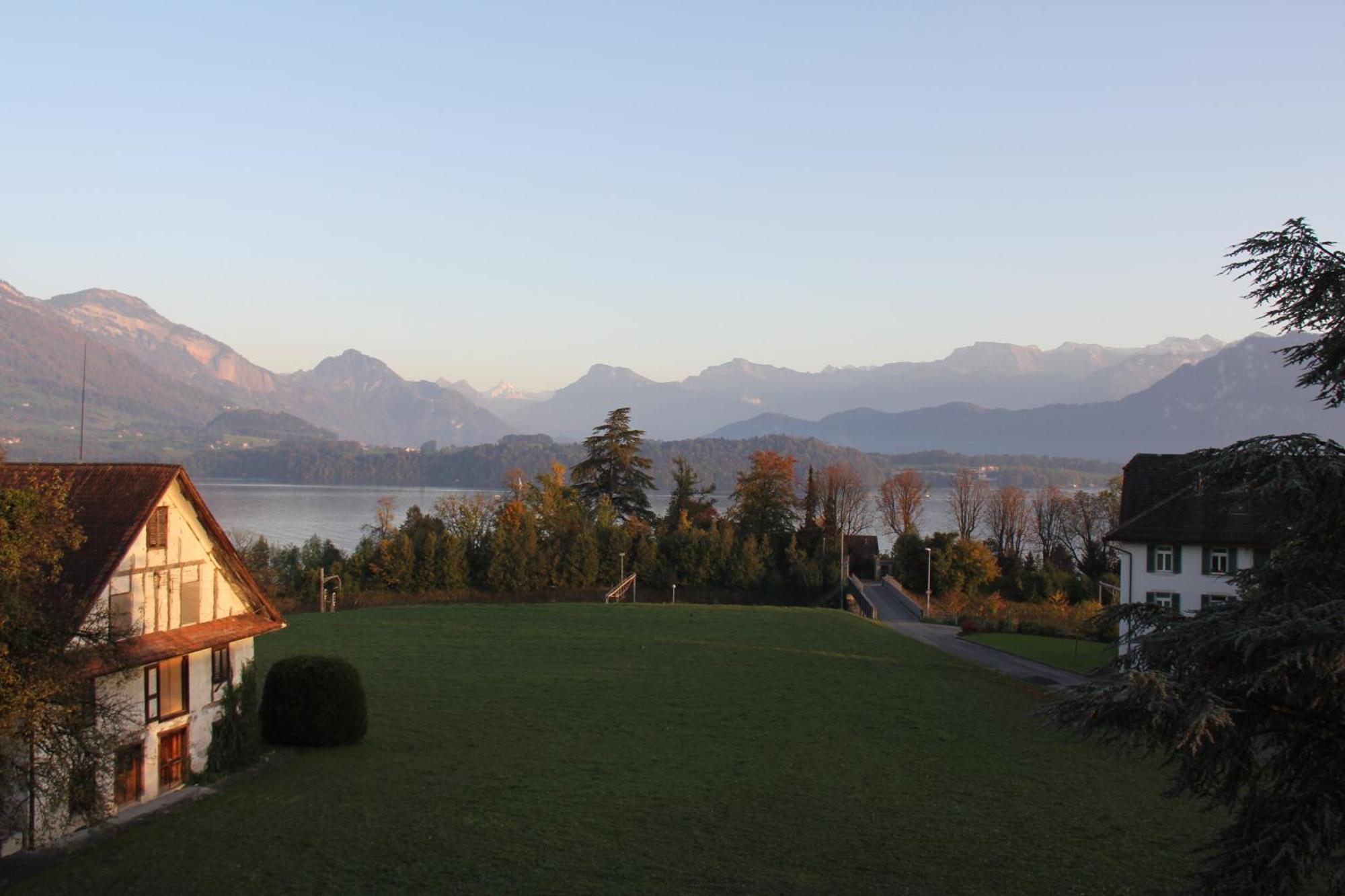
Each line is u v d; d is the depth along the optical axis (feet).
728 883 69.72
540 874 71.41
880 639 200.34
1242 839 38.65
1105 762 104.17
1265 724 38.45
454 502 337.52
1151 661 39.99
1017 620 229.04
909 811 86.53
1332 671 34.24
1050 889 67.62
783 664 166.09
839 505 414.41
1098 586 294.25
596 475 350.84
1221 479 42.27
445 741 113.91
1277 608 38.01
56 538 73.82
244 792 90.99
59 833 75.97
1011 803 88.58
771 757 106.52
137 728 85.15
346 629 202.28
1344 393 42.06
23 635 62.44
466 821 83.30
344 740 110.22
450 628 204.95
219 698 97.40
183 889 67.41
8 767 64.44
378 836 79.20
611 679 152.76
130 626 77.15
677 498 376.89
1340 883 34.91
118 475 89.61
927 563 314.96
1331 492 40.22
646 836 80.12
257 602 102.12
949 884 69.00
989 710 131.03
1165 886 67.77
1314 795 36.52
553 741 114.11
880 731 118.73
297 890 67.82
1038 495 461.37
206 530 94.99
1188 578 154.81
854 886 68.95
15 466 91.76
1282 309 42.34
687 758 106.01
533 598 299.99
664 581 318.04
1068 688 40.01
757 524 354.33
